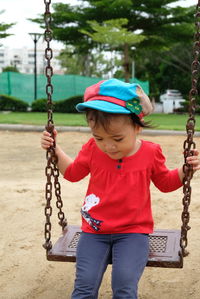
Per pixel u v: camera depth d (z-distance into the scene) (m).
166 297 2.71
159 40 21.52
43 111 18.70
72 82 20.80
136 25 20.52
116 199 2.32
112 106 2.20
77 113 17.98
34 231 3.83
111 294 2.79
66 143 9.16
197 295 2.73
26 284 2.92
